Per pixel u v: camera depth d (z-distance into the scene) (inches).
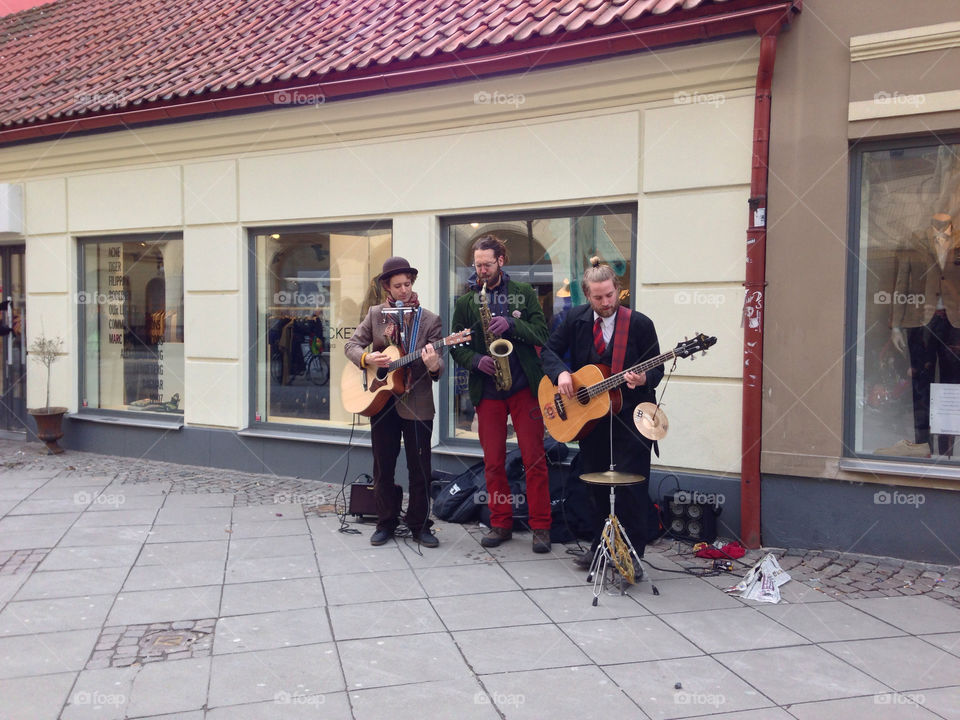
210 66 315.3
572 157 238.1
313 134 284.8
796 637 156.4
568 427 183.5
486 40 238.8
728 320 216.4
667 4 211.5
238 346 306.0
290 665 144.3
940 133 194.7
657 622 163.8
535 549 208.4
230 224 305.0
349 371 217.0
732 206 214.8
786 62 205.2
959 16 187.8
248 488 280.4
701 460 221.0
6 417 384.8
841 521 204.7
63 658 147.3
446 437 273.9
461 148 257.3
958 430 201.5
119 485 283.9
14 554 206.8
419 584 185.8
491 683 137.5
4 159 358.3
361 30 304.8
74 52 403.5
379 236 281.6
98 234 340.5
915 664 144.7
